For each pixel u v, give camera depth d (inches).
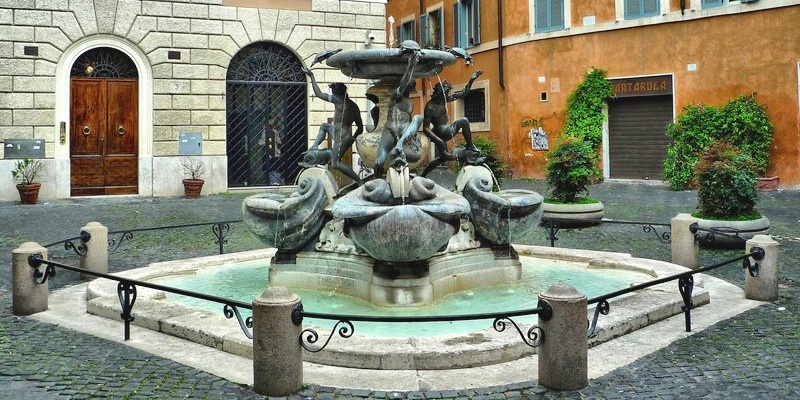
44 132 711.7
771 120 807.7
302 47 816.3
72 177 733.3
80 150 735.7
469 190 306.2
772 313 264.7
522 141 1024.9
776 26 799.1
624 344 223.6
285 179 829.2
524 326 227.5
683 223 366.0
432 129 325.1
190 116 768.3
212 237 496.4
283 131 824.9
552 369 183.3
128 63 751.7
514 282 312.8
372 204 266.4
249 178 815.7
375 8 846.5
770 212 592.1
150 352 218.2
